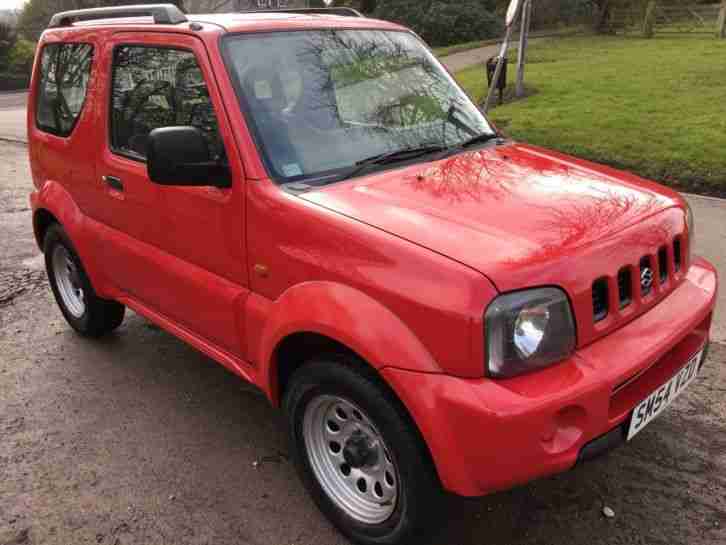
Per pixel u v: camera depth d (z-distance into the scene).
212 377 4.17
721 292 4.96
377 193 2.75
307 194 2.76
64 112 4.24
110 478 3.26
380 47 3.62
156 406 3.86
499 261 2.25
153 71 3.42
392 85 3.48
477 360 2.19
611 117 10.39
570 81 14.05
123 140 3.70
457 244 2.33
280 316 2.68
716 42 19.52
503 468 2.18
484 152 3.32
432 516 2.48
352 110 3.25
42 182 4.62
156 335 4.76
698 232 6.21
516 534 2.83
